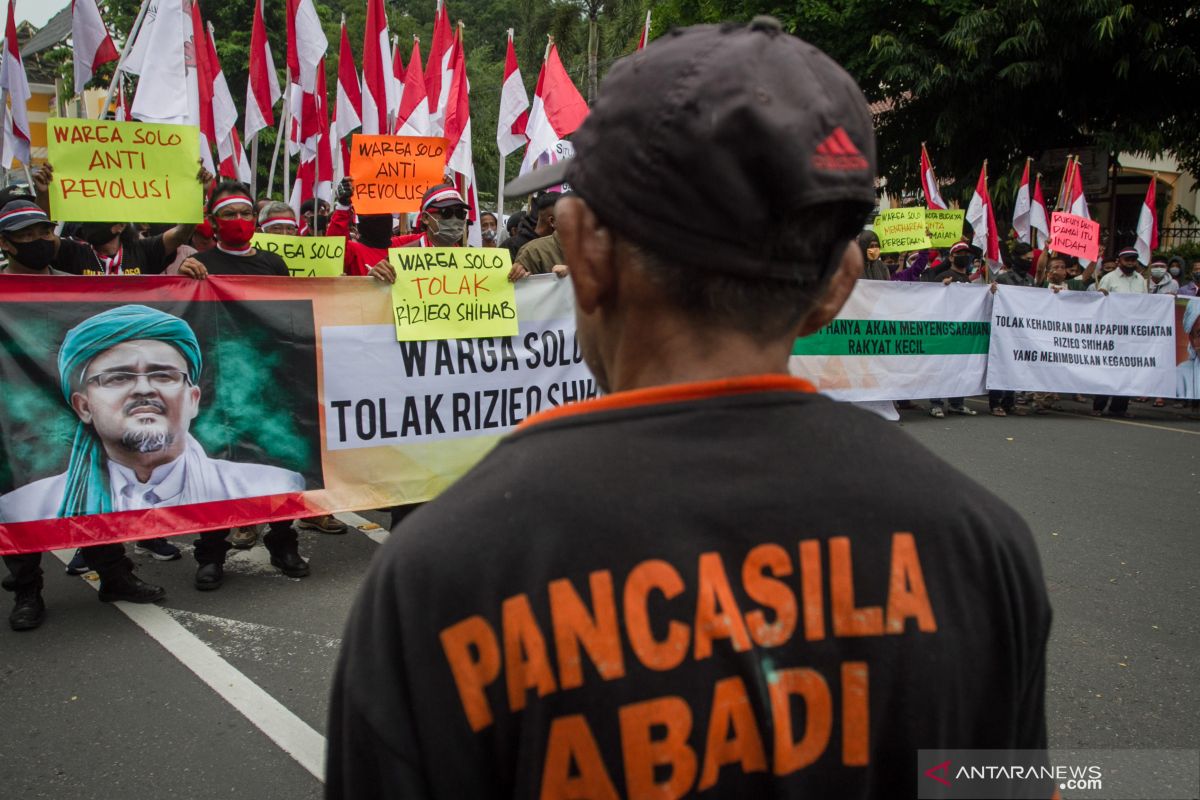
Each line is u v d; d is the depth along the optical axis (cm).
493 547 79
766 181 76
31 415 412
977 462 743
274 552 482
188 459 446
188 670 370
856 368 897
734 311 83
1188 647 396
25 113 638
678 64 78
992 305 958
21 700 343
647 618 78
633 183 79
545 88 769
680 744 78
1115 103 1546
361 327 485
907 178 1716
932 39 1532
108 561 436
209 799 283
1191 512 603
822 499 83
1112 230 2092
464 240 595
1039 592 89
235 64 2669
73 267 530
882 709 82
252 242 576
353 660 82
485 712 78
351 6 3834
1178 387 1029
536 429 87
